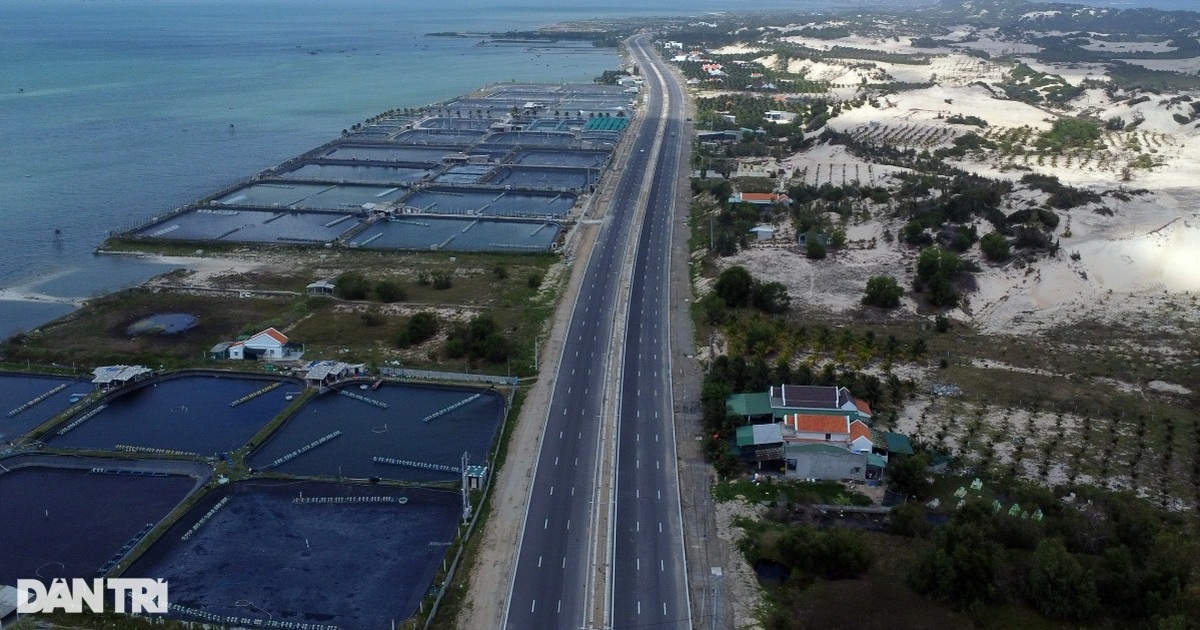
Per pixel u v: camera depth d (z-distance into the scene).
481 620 103.50
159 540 118.88
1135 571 105.25
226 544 118.38
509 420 150.88
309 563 114.62
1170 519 118.69
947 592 105.31
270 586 110.12
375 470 137.12
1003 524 114.19
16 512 125.62
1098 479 130.12
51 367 171.88
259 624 103.44
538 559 114.75
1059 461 135.25
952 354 174.25
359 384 166.25
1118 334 185.12
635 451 141.12
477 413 155.62
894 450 135.12
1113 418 148.12
